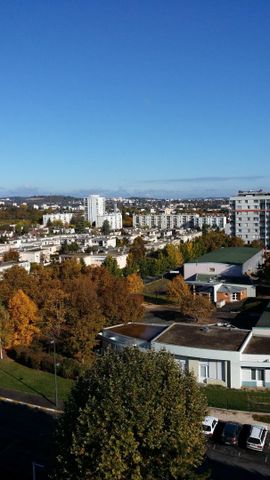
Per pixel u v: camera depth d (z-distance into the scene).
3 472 34.69
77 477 27.05
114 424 26.80
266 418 42.16
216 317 81.88
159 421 27.16
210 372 50.53
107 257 118.31
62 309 62.97
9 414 44.56
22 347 61.53
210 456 36.28
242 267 108.69
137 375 29.41
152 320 80.06
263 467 34.75
